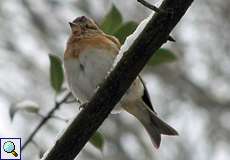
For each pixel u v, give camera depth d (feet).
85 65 27.37
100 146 24.89
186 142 47.26
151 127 27.76
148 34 18.92
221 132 49.96
